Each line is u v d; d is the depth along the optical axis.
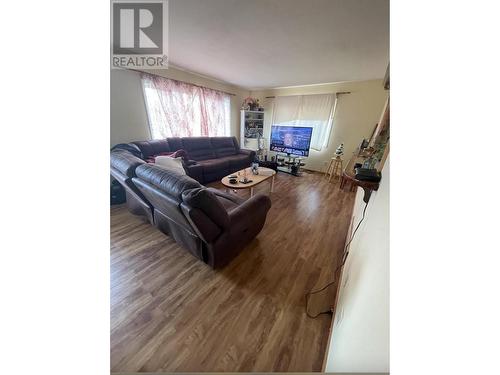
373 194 1.08
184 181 1.31
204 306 1.28
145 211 2.15
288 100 5.10
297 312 1.27
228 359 1.00
